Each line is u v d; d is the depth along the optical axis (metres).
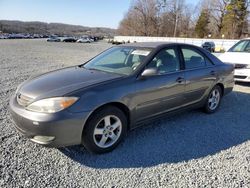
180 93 4.18
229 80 5.32
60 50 26.22
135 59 3.89
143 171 2.95
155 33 82.94
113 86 3.29
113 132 3.40
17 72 9.32
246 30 65.06
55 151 3.34
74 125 2.97
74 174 2.85
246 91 7.11
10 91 6.21
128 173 2.90
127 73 3.63
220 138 3.90
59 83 3.30
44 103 2.93
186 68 4.34
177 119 4.67
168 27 82.06
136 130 4.11
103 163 3.10
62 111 2.90
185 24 81.81
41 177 2.76
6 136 3.71
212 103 5.05
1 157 3.13
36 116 2.88
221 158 3.29
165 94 3.91
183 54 4.39
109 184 2.69
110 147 3.36
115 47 4.67
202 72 4.58
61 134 2.92
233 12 63.56
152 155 3.32
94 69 4.04
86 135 3.12
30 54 18.80
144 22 82.81
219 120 4.70
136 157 3.26
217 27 70.25
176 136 3.93
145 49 4.05
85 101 3.02
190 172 2.95
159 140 3.76
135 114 3.57
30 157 3.17
